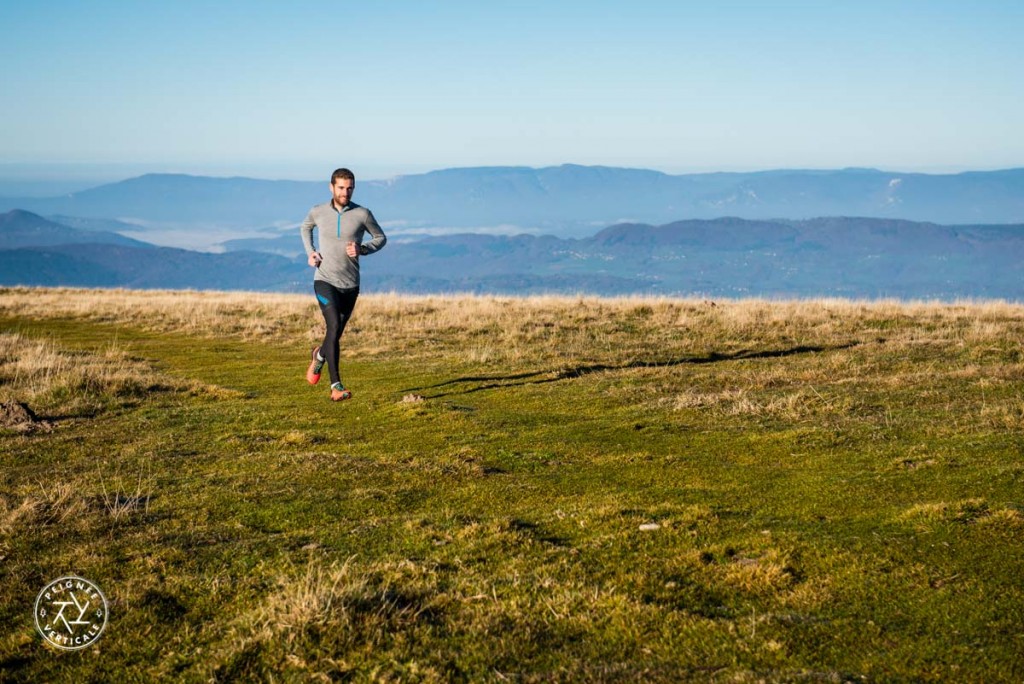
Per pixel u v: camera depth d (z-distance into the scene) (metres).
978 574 4.30
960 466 6.63
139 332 20.94
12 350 15.53
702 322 19.66
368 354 16.38
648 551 4.97
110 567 4.88
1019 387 10.08
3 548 5.28
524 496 6.57
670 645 3.64
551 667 3.48
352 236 9.15
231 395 12.16
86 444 8.92
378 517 5.97
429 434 9.34
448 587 4.44
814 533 5.15
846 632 3.71
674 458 7.79
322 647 3.67
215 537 5.49
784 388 11.53
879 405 9.73
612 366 14.30
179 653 3.75
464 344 17.42
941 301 22.64
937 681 3.23
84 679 3.54
